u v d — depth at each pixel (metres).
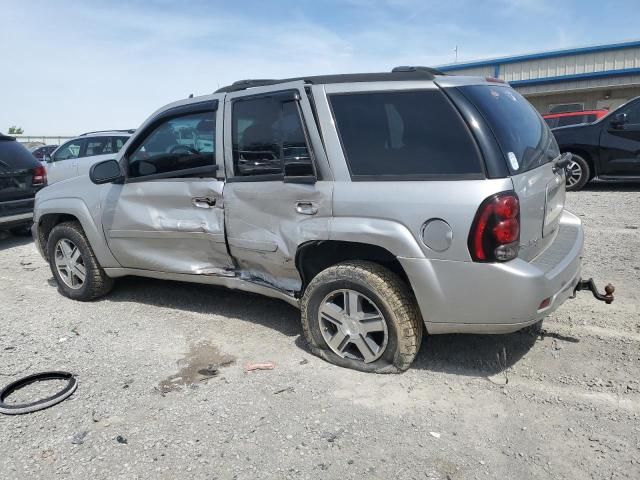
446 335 4.07
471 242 3.04
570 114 15.35
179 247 4.44
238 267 4.27
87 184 4.99
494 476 2.57
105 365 3.84
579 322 4.16
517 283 3.01
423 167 3.24
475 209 3.02
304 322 3.75
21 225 8.40
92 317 4.80
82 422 3.13
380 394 3.30
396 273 3.54
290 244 3.69
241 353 3.95
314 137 3.53
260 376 3.58
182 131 4.27
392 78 3.46
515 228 3.05
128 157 4.59
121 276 5.00
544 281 3.07
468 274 3.09
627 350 3.68
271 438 2.91
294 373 3.60
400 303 3.34
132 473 2.68
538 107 24.73
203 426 3.04
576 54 22.98
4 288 5.88
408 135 3.31
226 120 3.99
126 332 4.42
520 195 3.09
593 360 3.58
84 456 2.82
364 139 3.41
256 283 4.12
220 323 4.52
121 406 3.28
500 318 3.11
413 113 3.32
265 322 4.49
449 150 3.19
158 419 3.13
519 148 3.34
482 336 4.03
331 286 3.54
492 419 3.01
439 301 3.21
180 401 3.31
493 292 3.06
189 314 4.75
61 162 12.41
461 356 3.74
